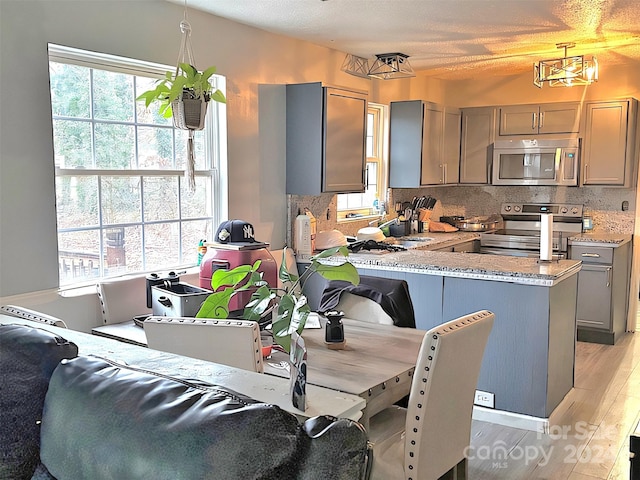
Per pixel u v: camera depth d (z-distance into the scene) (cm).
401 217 610
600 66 593
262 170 450
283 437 112
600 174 575
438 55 537
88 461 127
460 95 684
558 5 376
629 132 559
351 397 172
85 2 322
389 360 247
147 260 383
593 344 546
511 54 532
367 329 299
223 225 380
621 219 599
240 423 114
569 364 403
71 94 334
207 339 219
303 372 160
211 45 398
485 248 610
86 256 347
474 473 306
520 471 309
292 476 109
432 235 598
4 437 159
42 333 178
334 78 518
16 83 296
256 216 447
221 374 183
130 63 357
